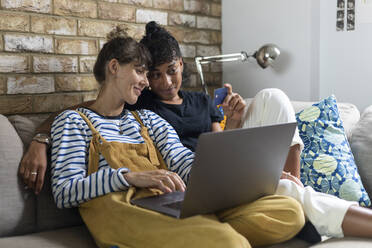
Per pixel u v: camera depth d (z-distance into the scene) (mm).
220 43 3180
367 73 2621
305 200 1516
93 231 1447
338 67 2732
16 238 1478
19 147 1635
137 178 1486
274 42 2961
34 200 1622
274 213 1395
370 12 2580
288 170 1979
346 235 1448
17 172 1583
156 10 2676
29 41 2098
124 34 1959
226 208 1405
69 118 1662
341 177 1974
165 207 1380
